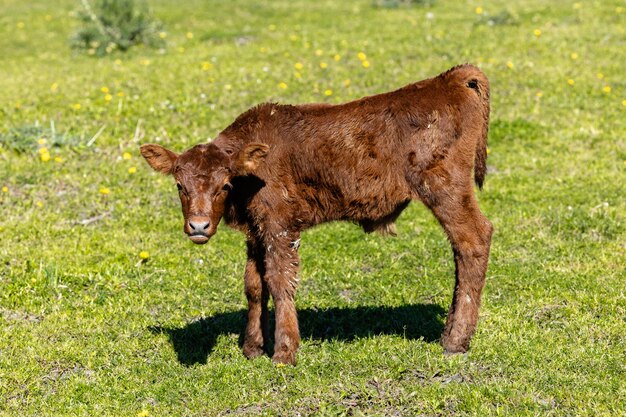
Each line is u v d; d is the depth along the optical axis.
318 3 54.66
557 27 41.41
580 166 26.09
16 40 48.38
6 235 21.83
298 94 32.28
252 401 14.02
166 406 14.15
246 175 14.53
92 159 27.03
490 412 13.12
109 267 20.02
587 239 21.11
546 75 33.81
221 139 14.97
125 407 14.18
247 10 53.03
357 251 21.11
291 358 15.12
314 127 14.92
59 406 14.26
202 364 15.72
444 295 18.59
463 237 14.88
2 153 27.11
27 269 19.78
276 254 14.97
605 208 22.67
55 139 27.81
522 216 22.64
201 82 34.16
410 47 38.44
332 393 13.97
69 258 20.55
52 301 18.41
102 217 23.25
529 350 15.29
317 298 18.64
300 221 15.07
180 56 39.91
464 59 36.06
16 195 24.41
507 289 18.52
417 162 14.77
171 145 27.75
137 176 25.80
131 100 32.03
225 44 42.59
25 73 39.00
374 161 14.86
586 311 17.11
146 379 15.20
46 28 51.28
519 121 29.41
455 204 14.80
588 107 30.64
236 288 19.23
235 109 30.98
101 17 44.47
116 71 37.53
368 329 17.08
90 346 16.42
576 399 13.50
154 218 23.16
